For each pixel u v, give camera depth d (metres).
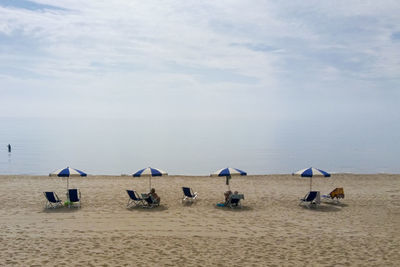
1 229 10.91
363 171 36.91
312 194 14.07
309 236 10.63
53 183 19.25
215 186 18.95
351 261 8.66
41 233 10.55
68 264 8.22
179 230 11.09
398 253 9.22
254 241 10.12
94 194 16.28
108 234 10.55
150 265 8.26
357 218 12.81
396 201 15.69
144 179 20.98
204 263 8.44
